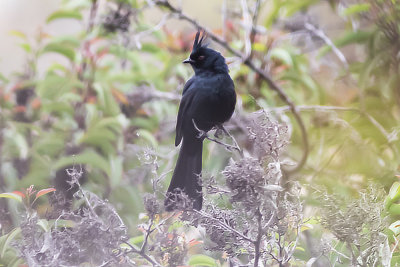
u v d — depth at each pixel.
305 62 11.73
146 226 7.10
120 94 10.99
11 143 11.02
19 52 20.50
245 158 5.84
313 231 8.00
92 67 11.27
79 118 11.24
